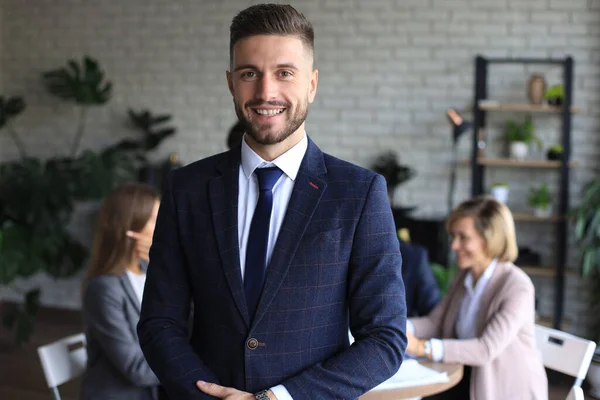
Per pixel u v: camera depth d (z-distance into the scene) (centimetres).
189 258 125
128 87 557
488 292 235
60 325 526
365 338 119
